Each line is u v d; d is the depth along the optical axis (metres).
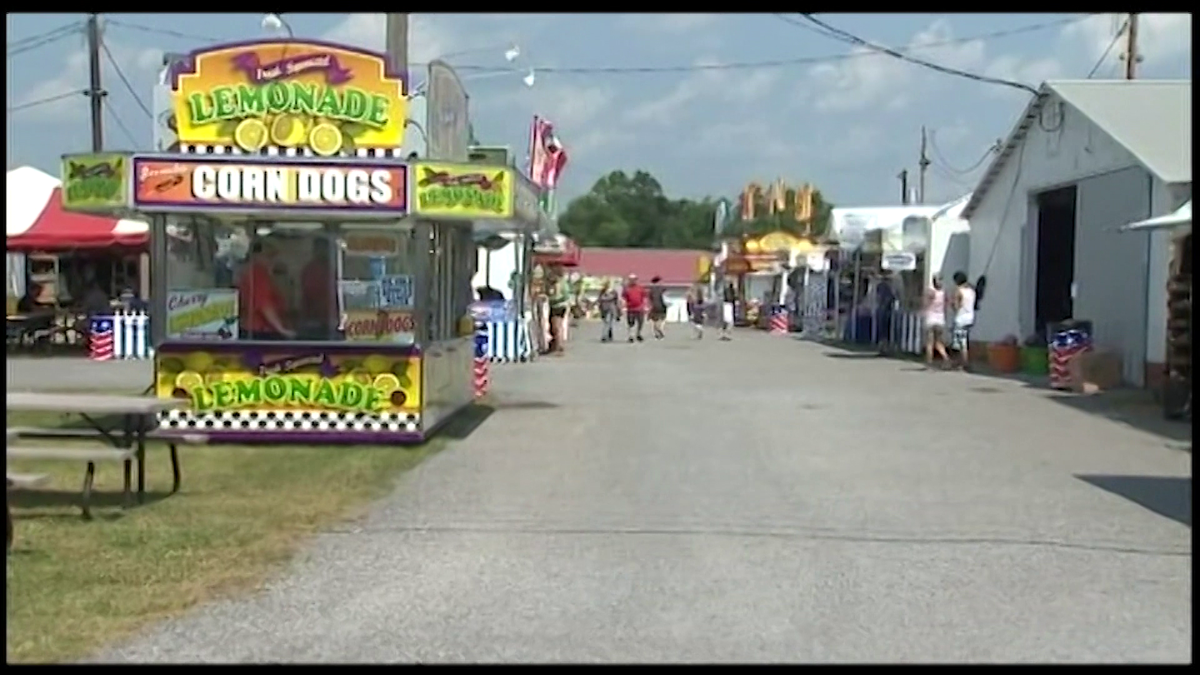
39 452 13.88
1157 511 15.13
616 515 14.65
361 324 20.55
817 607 10.72
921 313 44.78
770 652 9.47
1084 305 34.72
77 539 12.91
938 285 40.72
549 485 16.67
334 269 20.62
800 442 21.19
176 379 20.30
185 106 20.16
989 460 19.25
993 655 9.41
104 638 9.62
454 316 24.30
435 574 11.76
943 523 14.32
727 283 82.50
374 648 9.48
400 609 10.56
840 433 22.45
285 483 16.59
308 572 11.76
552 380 33.81
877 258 51.06
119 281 52.16
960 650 9.53
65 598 10.71
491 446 20.34
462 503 15.30
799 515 14.73
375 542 13.06
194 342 20.30
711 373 36.97
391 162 19.47
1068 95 35.03
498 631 9.96
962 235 45.56
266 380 20.30
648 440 21.27
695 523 14.21
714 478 17.36
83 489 15.02
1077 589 11.38
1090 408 26.98
